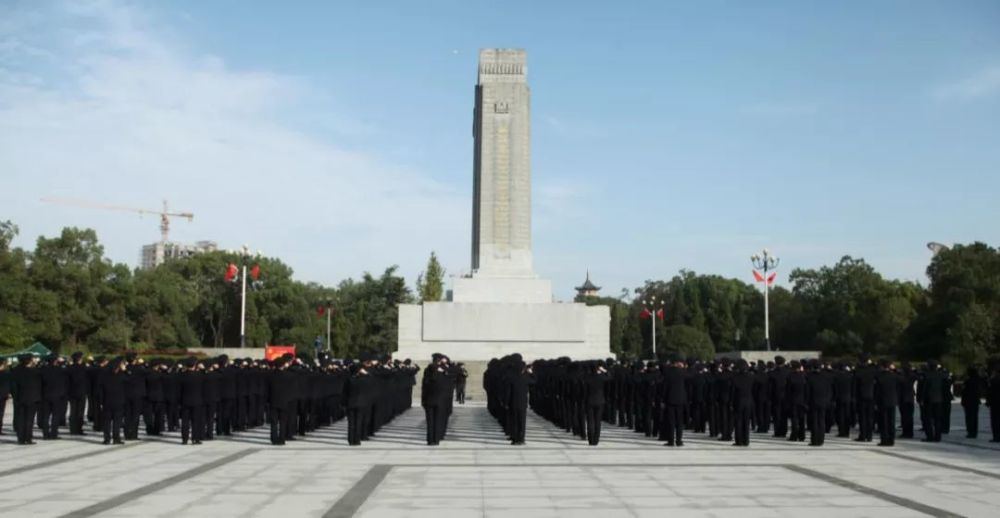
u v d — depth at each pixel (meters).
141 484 15.63
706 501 13.96
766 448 22.84
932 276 69.25
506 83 51.56
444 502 13.79
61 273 72.25
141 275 86.56
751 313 115.88
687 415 29.03
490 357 49.62
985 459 20.05
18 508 13.09
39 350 57.41
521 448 22.64
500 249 50.84
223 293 101.19
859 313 86.44
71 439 24.55
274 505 13.46
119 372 23.23
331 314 100.25
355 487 15.34
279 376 23.30
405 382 37.12
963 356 59.50
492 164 51.16
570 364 27.92
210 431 24.33
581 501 13.92
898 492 14.94
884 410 23.41
